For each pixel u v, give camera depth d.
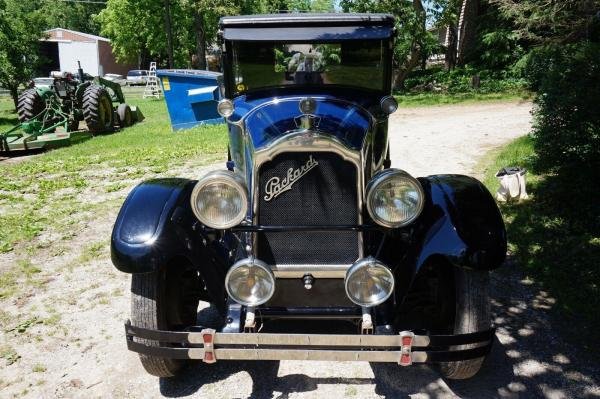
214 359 2.96
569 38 11.63
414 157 9.77
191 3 31.42
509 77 22.12
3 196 8.09
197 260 3.33
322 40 4.15
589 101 6.09
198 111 14.25
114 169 9.84
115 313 4.51
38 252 5.87
